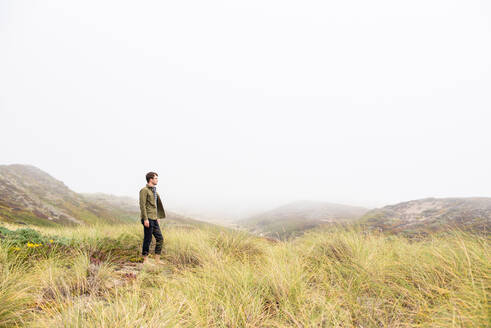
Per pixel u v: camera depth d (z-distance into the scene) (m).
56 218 43.91
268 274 3.27
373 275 3.12
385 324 2.14
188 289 3.03
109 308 2.36
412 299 2.50
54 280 3.32
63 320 2.09
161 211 5.55
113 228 7.84
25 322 2.31
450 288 2.51
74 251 5.01
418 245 3.75
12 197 43.50
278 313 2.51
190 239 6.12
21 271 3.49
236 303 2.64
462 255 2.94
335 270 3.52
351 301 2.55
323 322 2.35
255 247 5.73
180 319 2.32
